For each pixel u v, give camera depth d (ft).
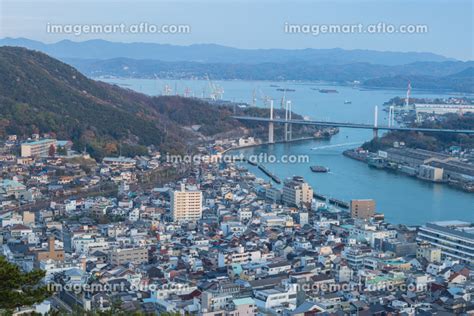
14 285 392.88
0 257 396.57
